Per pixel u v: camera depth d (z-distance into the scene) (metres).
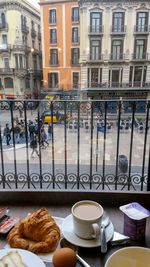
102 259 0.61
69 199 0.98
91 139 1.43
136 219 0.67
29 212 0.90
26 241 0.64
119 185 1.23
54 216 0.84
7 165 2.57
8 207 0.94
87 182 1.29
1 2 7.92
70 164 3.12
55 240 0.62
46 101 1.30
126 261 0.54
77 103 1.30
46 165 2.87
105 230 0.67
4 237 0.69
